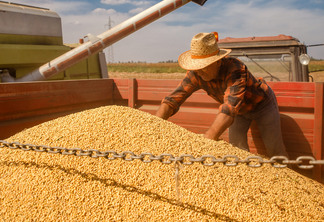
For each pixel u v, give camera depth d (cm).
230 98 254
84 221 185
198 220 181
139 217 184
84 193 195
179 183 194
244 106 289
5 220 194
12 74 427
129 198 190
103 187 196
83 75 518
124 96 391
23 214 194
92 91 367
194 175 200
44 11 485
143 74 2956
